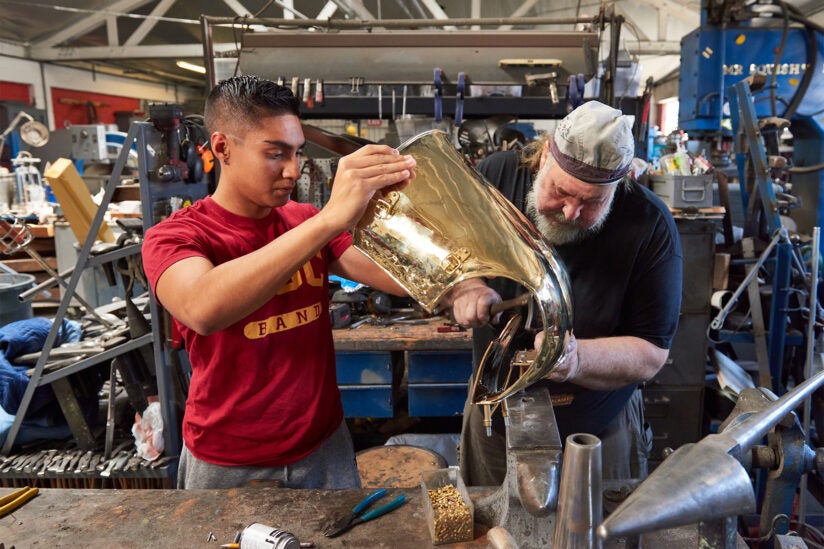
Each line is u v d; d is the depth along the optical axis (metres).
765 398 0.84
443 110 2.73
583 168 1.04
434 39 2.77
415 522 1.03
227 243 1.22
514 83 2.67
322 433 1.36
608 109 1.03
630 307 1.32
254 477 1.32
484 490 1.08
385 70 2.73
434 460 2.17
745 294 2.52
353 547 0.96
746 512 0.53
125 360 2.28
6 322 2.88
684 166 2.50
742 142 2.49
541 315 0.88
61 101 8.04
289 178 1.17
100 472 2.23
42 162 6.09
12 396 2.34
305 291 1.31
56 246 4.31
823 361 2.26
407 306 2.87
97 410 2.50
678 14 5.86
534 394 1.03
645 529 0.48
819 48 2.64
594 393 1.37
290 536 0.91
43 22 6.75
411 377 2.57
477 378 1.01
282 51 2.77
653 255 1.27
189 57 6.86
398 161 0.91
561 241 1.25
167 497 1.12
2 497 1.11
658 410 2.60
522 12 5.95
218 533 1.00
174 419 2.29
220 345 1.24
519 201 1.36
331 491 1.13
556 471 0.84
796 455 0.83
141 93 9.91
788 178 2.98
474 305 1.06
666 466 0.54
